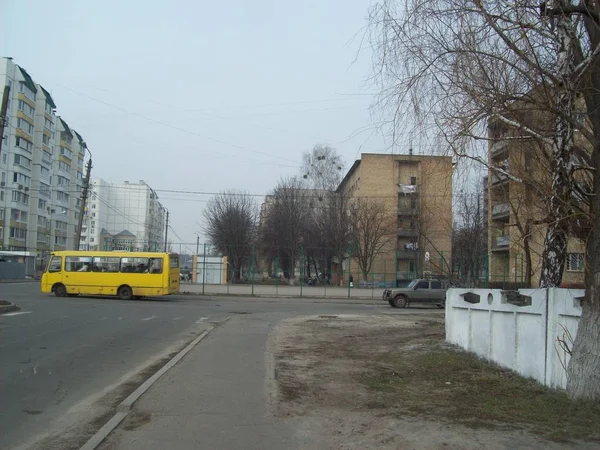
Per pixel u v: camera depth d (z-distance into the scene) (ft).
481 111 24.40
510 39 23.26
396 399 23.29
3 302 68.74
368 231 171.42
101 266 100.94
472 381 26.81
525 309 27.30
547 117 25.22
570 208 24.03
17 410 21.22
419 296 96.07
